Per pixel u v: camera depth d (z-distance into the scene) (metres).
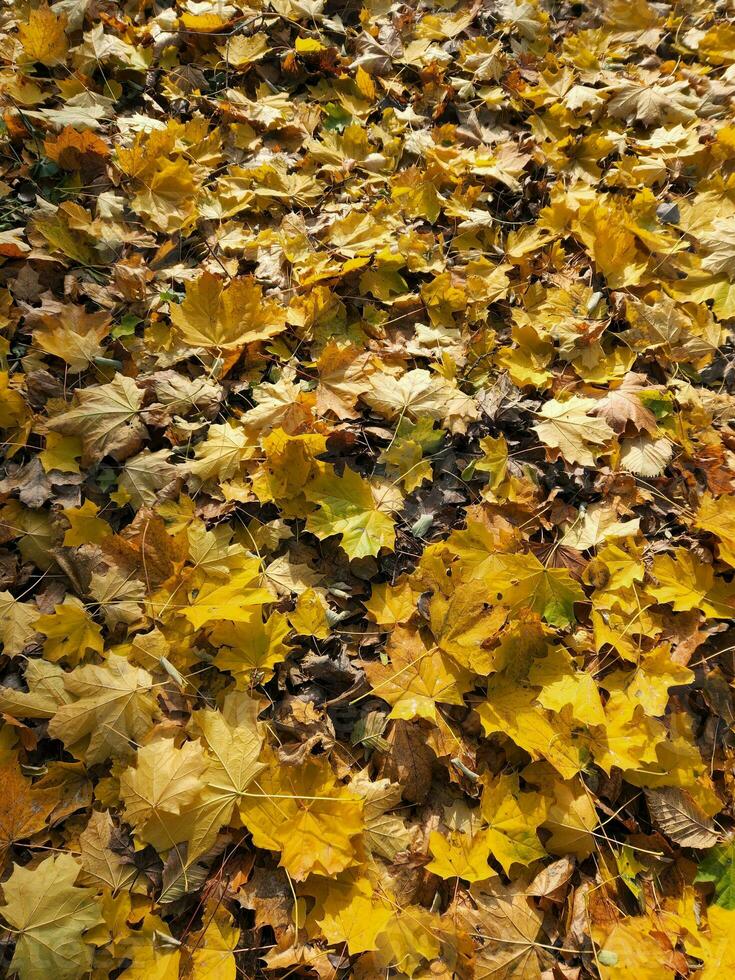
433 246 1.27
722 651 0.99
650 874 0.88
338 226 1.24
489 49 1.48
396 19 1.49
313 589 0.99
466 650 0.92
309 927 0.82
